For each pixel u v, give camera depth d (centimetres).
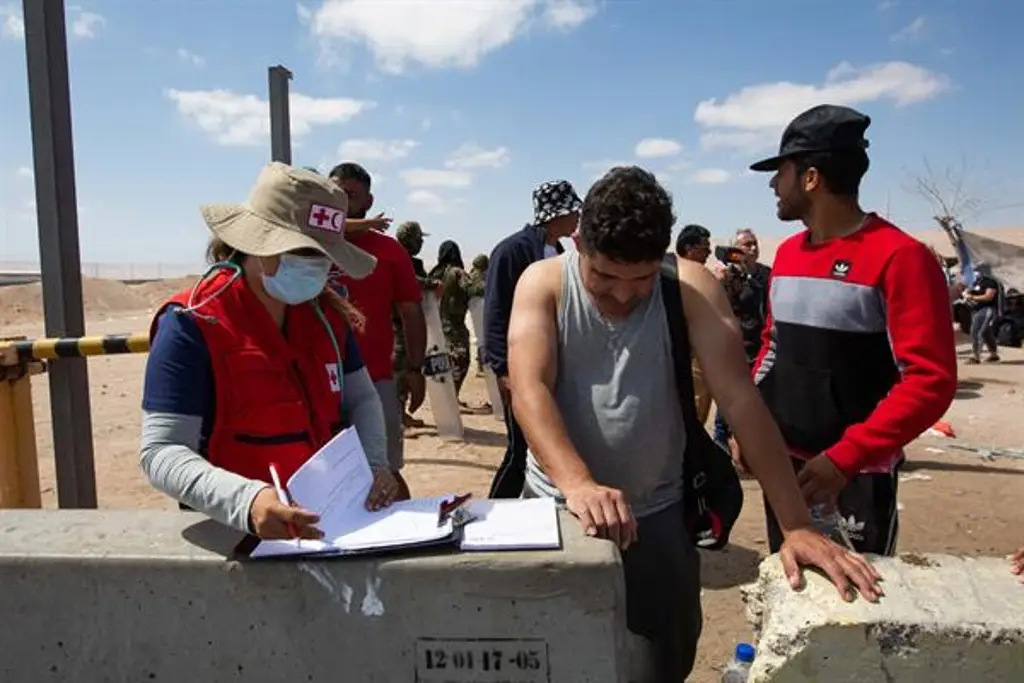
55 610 186
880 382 265
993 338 1505
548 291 231
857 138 262
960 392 1152
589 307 227
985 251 1888
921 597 191
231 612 183
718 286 235
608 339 227
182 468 185
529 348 225
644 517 236
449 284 930
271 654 183
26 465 423
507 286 431
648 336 227
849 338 262
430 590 178
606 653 177
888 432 240
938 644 180
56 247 417
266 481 205
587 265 216
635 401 227
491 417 926
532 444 216
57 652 188
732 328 229
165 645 185
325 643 182
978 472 695
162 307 203
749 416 221
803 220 277
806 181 266
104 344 395
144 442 192
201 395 198
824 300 265
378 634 180
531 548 181
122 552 185
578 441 233
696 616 247
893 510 270
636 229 200
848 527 268
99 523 203
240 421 204
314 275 201
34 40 406
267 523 174
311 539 176
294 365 213
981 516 577
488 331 435
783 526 216
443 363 784
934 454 759
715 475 242
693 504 246
